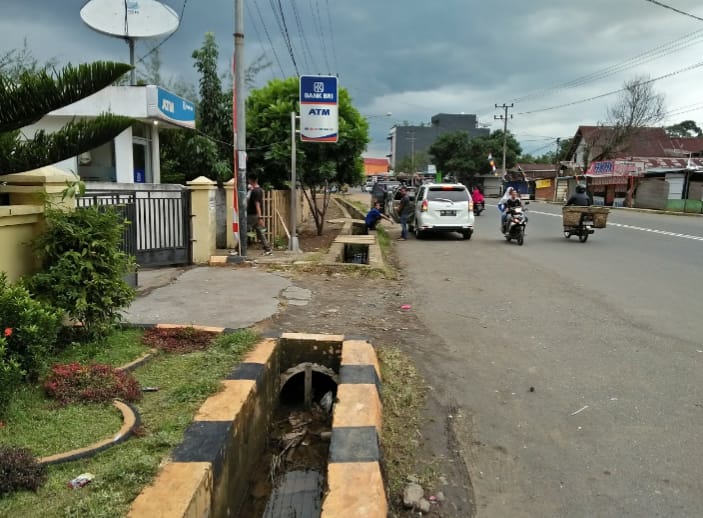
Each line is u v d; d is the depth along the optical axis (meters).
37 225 5.04
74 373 4.03
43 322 3.96
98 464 3.01
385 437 3.95
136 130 13.89
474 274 10.51
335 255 11.55
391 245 15.38
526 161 87.88
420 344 6.08
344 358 5.00
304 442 4.68
